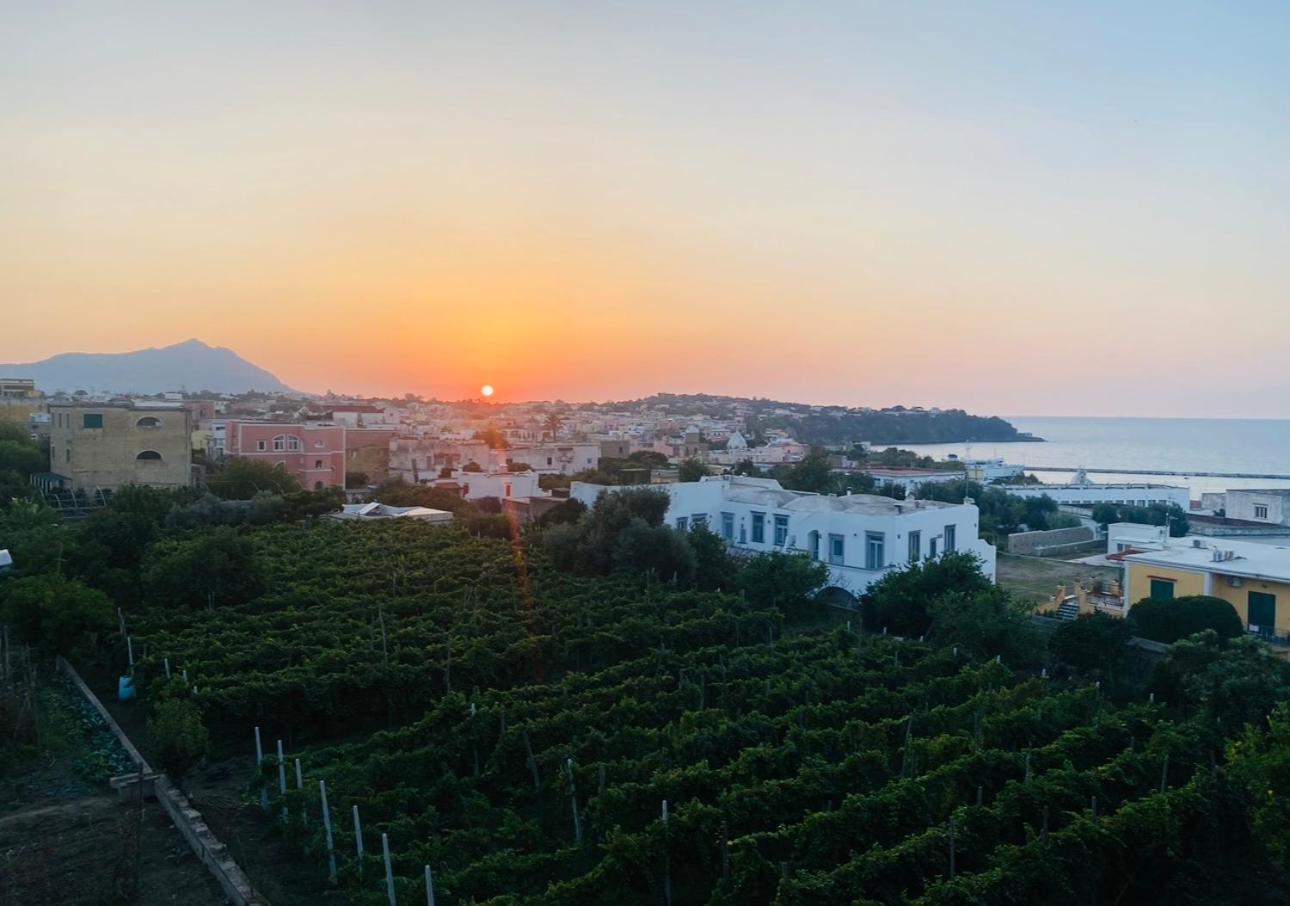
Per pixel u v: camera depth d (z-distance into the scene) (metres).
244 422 88.12
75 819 19.88
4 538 42.25
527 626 34.16
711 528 52.88
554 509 60.03
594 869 16.52
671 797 18.73
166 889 17.05
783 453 141.62
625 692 26.52
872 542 43.78
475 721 22.50
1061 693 26.92
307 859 18.47
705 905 16.81
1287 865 16.98
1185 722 24.34
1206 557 38.12
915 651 32.31
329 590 39.25
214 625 32.72
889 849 16.97
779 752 20.50
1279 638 33.38
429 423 189.88
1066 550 72.19
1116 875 17.88
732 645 34.59
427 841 17.97
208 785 22.88
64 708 27.16
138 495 57.75
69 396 145.00
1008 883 15.68
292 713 26.05
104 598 31.88
